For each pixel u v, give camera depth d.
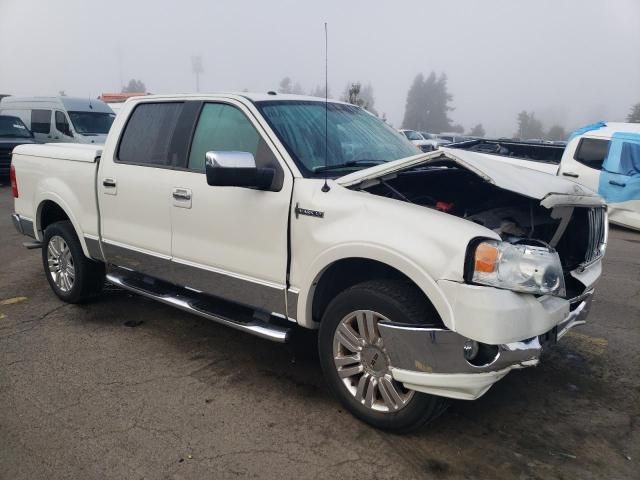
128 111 4.58
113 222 4.56
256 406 3.48
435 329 2.81
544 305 2.90
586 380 3.98
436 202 3.66
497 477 2.86
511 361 2.75
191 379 3.81
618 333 4.91
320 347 3.40
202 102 4.04
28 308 5.14
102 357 4.13
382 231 2.97
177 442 3.07
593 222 3.66
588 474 2.90
